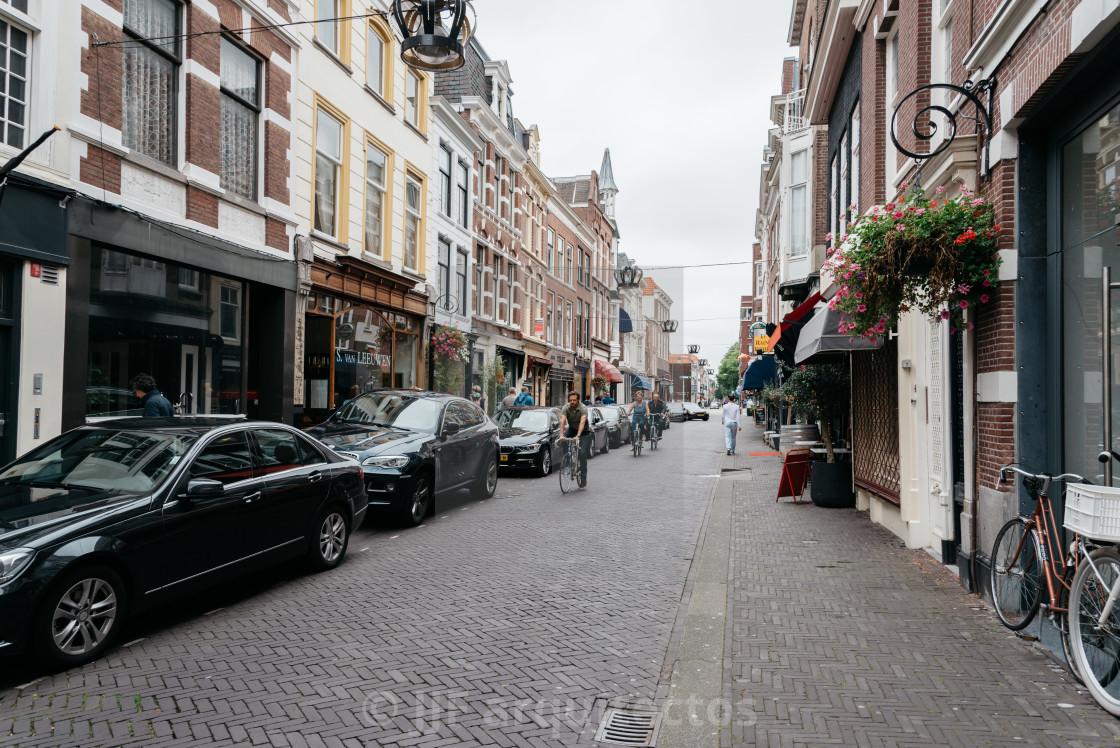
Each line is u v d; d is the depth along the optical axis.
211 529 5.30
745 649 4.52
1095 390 4.61
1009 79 5.23
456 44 7.64
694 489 12.52
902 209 5.61
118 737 3.38
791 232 18.66
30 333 8.09
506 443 14.45
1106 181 4.52
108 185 9.23
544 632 4.87
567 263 32.69
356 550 7.50
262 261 12.34
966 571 5.96
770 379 21.58
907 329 7.88
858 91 11.84
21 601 4.01
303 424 13.61
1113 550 3.73
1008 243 5.29
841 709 3.65
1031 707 3.67
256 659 4.37
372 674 4.13
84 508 4.62
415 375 18.84
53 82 8.41
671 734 3.40
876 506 9.25
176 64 10.66
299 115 13.61
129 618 4.90
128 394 9.77
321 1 14.59
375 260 16.27
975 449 5.86
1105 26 3.93
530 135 29.00
